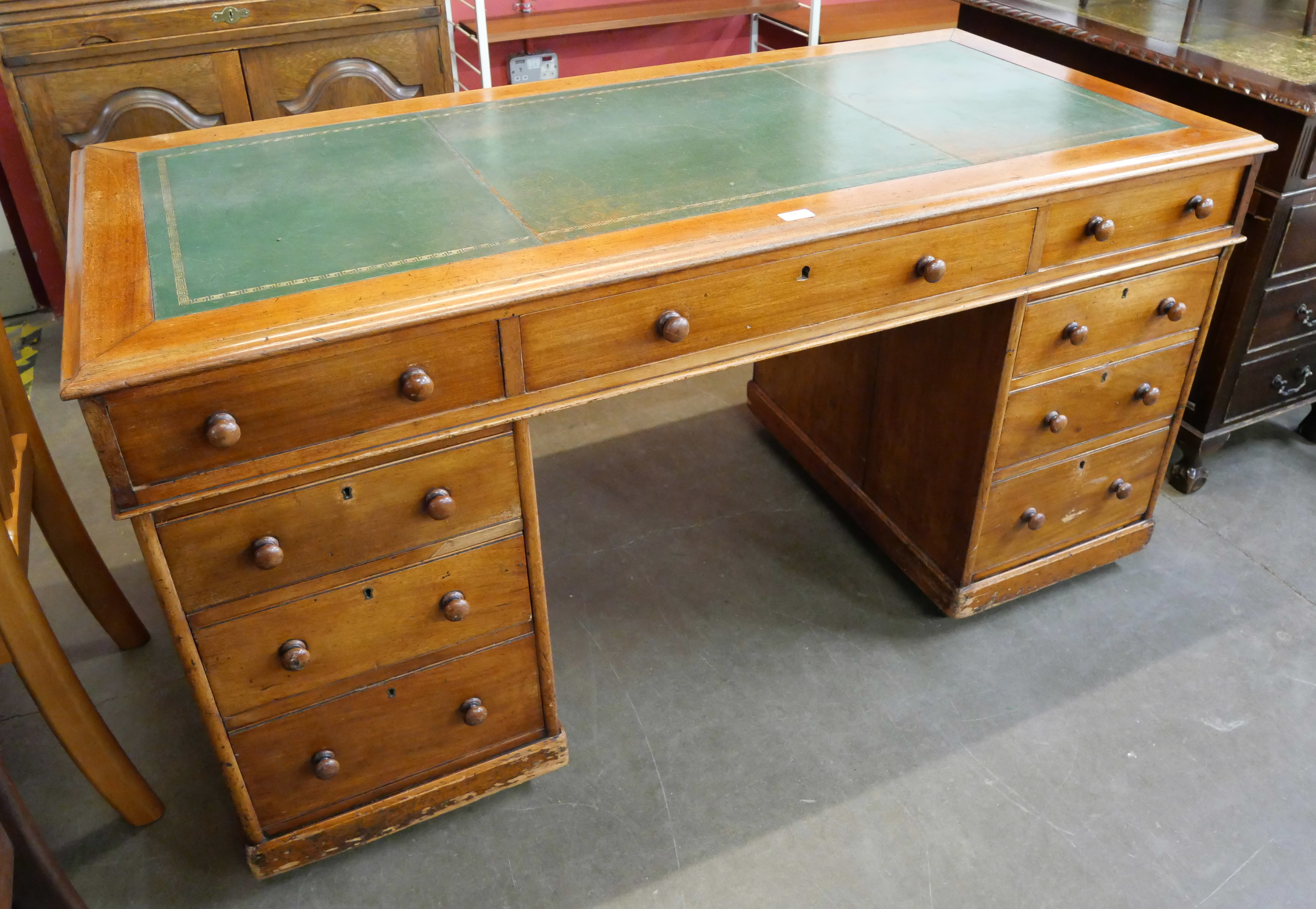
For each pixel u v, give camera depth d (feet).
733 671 6.89
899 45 7.88
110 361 3.85
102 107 9.15
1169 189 5.86
